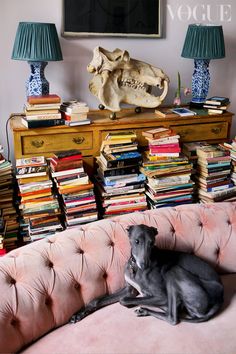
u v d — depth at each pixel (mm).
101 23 2805
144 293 1743
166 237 1950
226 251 2033
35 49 2357
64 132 2486
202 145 2783
